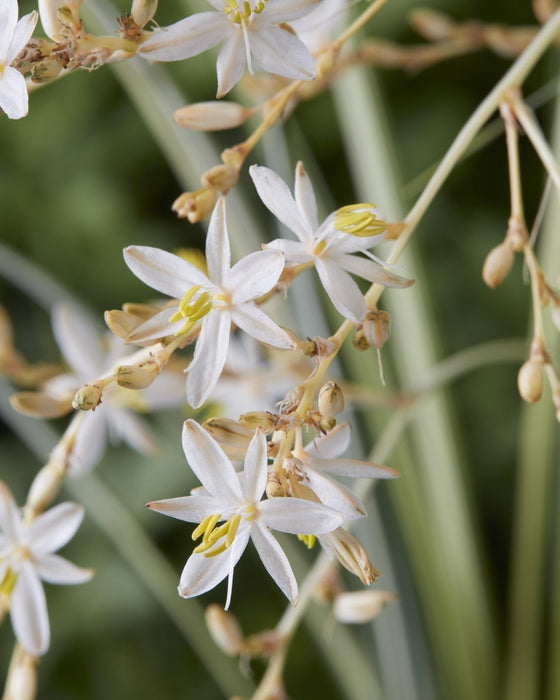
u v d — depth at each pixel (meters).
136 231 0.56
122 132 0.56
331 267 0.27
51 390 0.34
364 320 0.27
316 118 0.54
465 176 0.55
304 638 0.52
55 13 0.27
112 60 0.27
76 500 0.52
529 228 0.54
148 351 0.28
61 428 0.46
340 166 0.54
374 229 0.27
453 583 0.36
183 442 0.27
